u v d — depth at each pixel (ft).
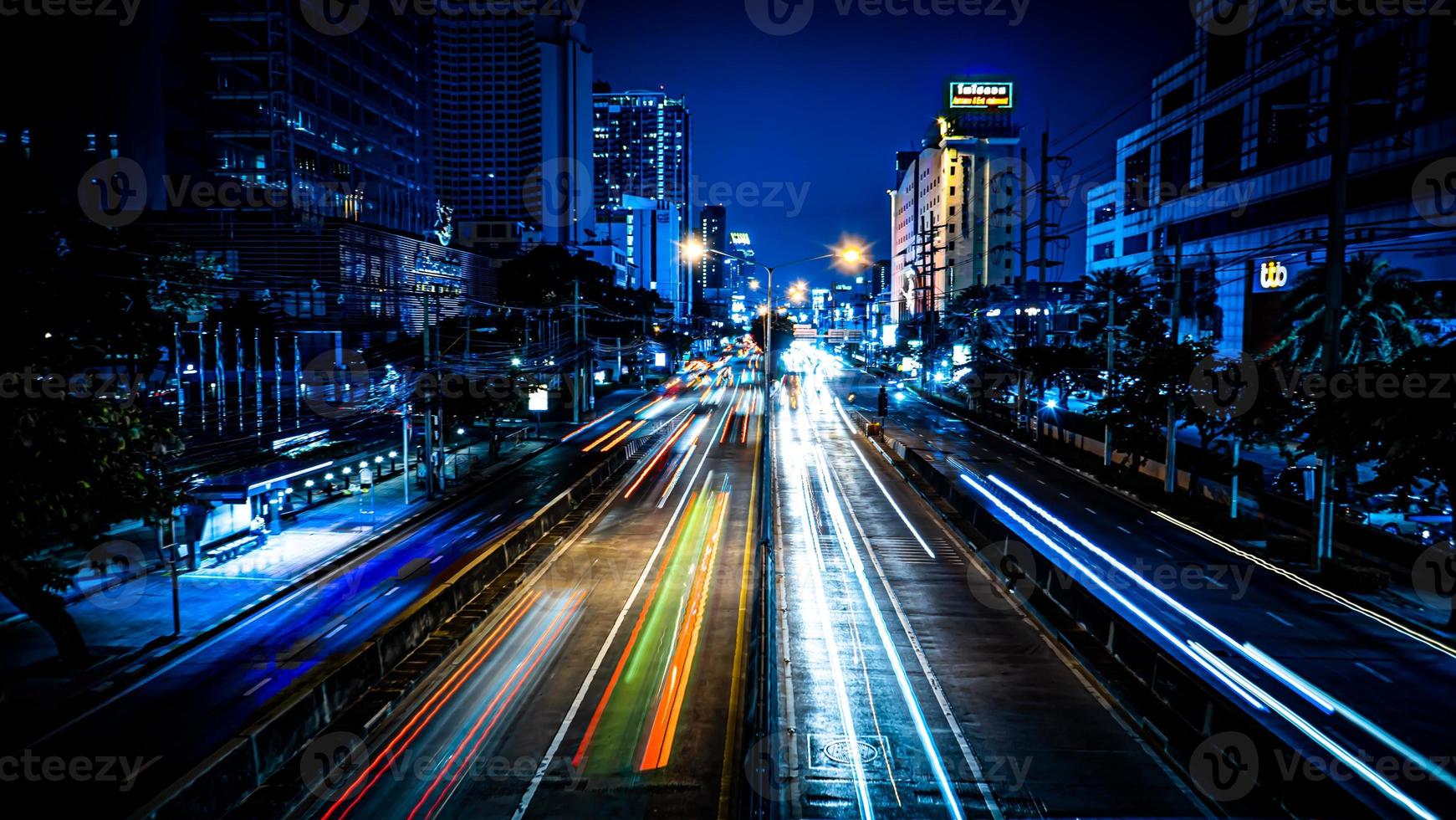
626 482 148.77
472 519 117.70
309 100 261.65
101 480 56.39
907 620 75.72
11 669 63.41
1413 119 145.79
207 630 71.61
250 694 59.16
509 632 71.26
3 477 50.34
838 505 129.08
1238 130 203.31
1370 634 70.59
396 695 57.41
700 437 215.10
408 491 132.05
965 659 66.28
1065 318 318.45
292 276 195.83
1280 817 41.75
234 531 98.37
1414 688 59.62
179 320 88.28
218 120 242.37
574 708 55.93
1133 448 131.13
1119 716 55.77
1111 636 65.77
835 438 213.05
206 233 196.24
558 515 115.65
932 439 207.92
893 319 626.64
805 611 78.28
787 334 460.96
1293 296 130.41
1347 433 72.33
